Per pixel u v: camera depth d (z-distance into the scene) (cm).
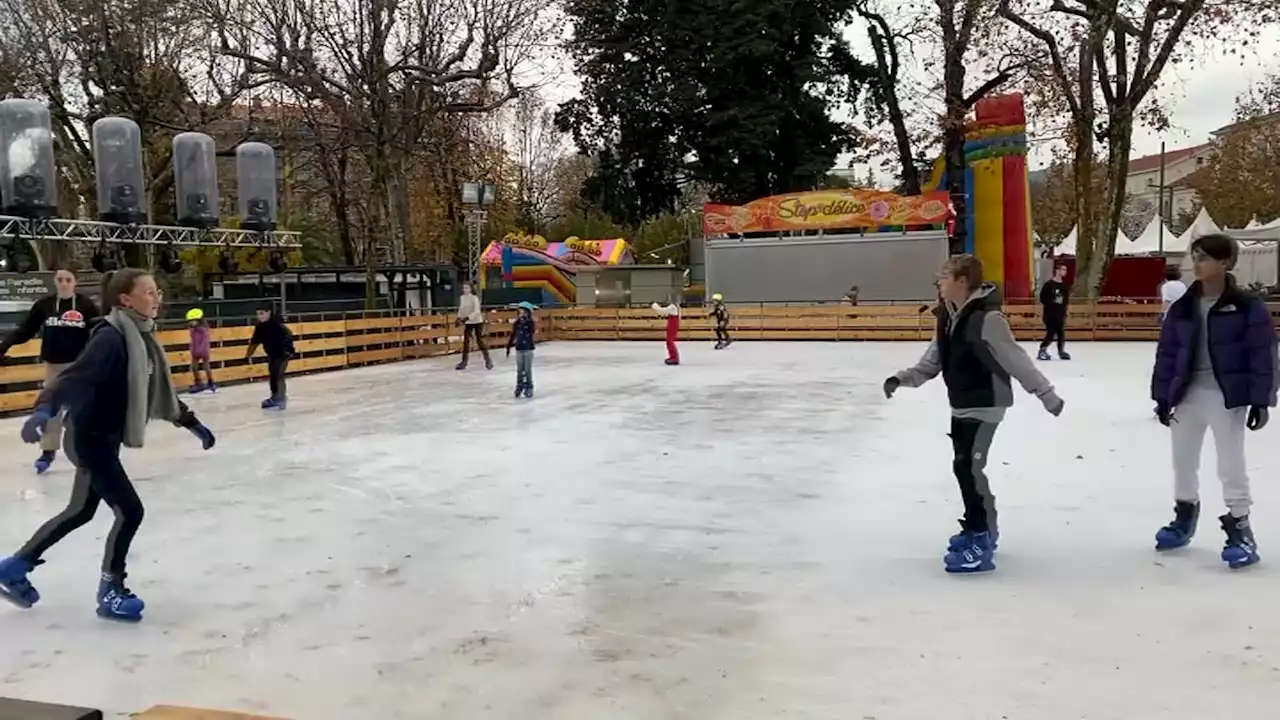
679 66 3562
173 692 341
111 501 414
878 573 473
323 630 404
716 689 337
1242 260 3562
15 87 2209
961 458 468
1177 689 329
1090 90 2489
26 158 1433
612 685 342
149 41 2217
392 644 386
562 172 6144
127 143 1581
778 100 3494
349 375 1695
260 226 1881
